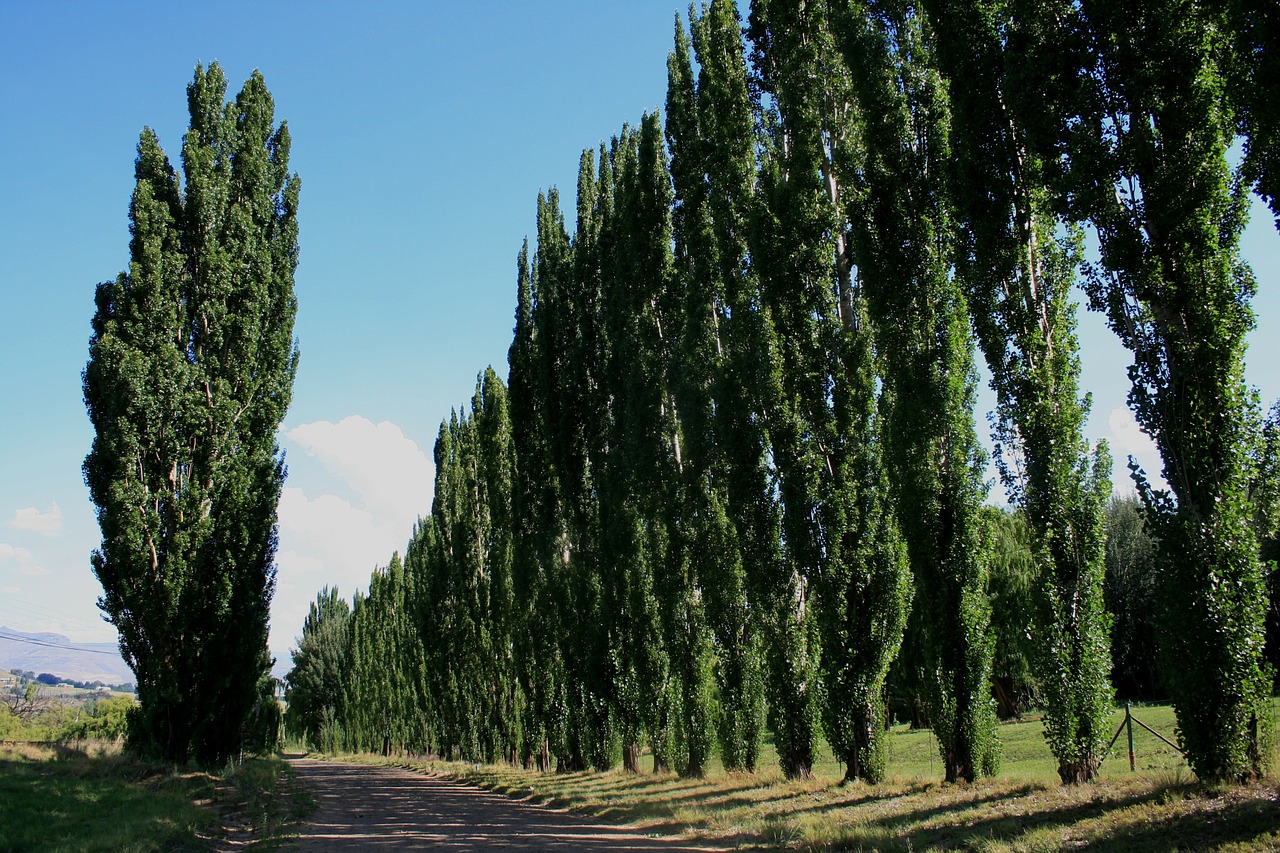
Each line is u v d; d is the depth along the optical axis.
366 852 13.52
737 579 22.27
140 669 24.88
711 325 23.31
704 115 22.64
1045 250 13.31
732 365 20.86
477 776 35.53
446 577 53.41
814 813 14.14
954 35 13.86
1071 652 12.46
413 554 66.12
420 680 62.72
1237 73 9.70
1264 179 9.79
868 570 16.69
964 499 14.76
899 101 16.23
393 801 25.38
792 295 18.17
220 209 29.05
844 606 16.67
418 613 61.53
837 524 16.94
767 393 18.44
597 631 29.55
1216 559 10.34
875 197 16.05
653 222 26.77
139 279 26.16
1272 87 9.12
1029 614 13.14
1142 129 11.12
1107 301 11.43
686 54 25.92
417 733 62.84
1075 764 12.30
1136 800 10.23
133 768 22.67
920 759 26.19
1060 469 12.66
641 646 26.66
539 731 35.19
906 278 15.59
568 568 32.47
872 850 10.54
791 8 19.02
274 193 31.55
